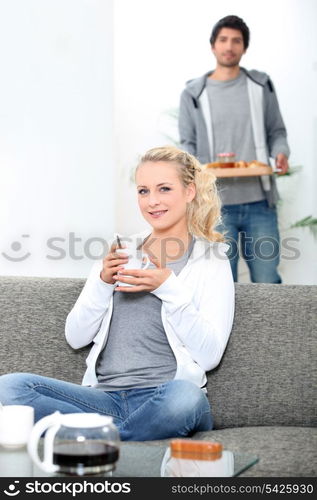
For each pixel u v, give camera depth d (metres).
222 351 2.09
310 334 2.10
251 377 2.10
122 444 1.69
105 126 3.55
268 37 5.15
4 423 1.58
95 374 2.11
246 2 5.15
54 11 3.46
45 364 2.18
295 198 5.16
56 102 3.48
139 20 5.23
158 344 2.10
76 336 2.14
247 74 4.82
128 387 2.04
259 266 4.74
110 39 3.54
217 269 2.18
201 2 5.18
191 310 2.05
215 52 4.80
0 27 3.40
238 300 2.19
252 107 4.80
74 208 3.52
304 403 2.06
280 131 4.88
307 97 5.13
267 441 1.82
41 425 1.43
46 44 3.45
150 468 1.45
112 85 3.55
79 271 3.53
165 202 2.19
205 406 1.88
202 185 2.23
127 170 5.27
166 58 5.23
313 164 5.14
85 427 1.41
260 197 4.70
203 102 4.82
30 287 2.25
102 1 3.51
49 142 3.48
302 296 2.15
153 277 2.05
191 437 1.89
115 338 2.13
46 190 3.47
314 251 5.16
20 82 3.43
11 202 3.44
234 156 4.76
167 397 1.85
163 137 5.26
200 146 4.82
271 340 2.12
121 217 5.28
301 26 5.12
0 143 3.43
